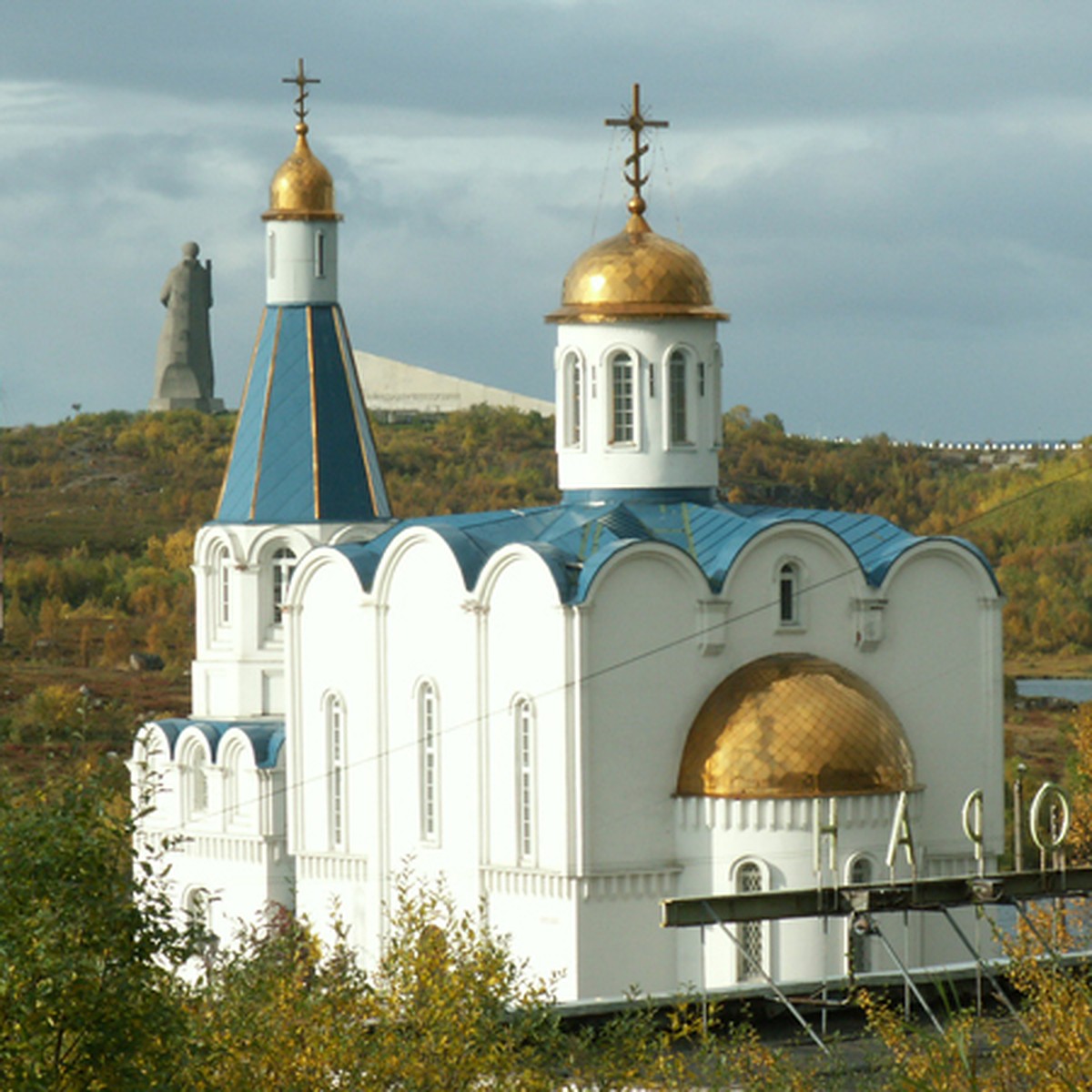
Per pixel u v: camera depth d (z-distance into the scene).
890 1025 62.91
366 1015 58.78
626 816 93.12
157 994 54.84
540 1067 60.03
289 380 112.12
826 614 97.38
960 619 99.81
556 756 92.81
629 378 101.25
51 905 53.41
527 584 93.81
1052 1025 57.03
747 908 67.75
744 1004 78.19
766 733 92.31
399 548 99.12
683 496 101.12
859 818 92.19
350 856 101.75
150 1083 54.25
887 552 99.44
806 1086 62.38
